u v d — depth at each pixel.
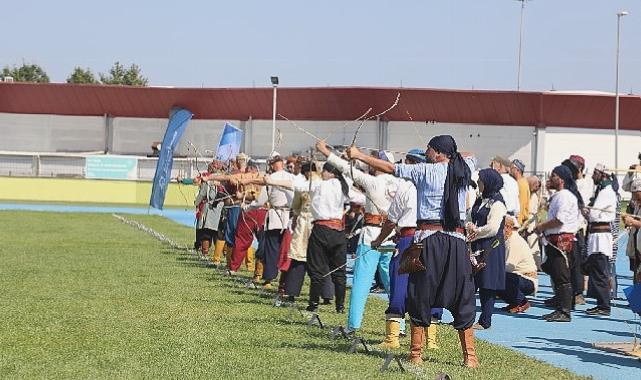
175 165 58.84
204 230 23.44
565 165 17.67
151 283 18.09
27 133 72.06
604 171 18.16
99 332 12.27
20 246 25.41
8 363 10.14
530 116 66.81
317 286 15.46
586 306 18.78
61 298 15.35
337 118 67.56
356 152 11.02
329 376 10.14
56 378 9.55
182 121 25.52
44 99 70.94
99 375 9.74
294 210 16.38
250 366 10.45
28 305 14.41
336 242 15.46
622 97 66.56
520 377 10.76
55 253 23.66
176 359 10.67
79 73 120.62
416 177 10.97
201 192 23.94
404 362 11.20
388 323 12.28
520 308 17.25
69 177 60.41
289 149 68.81
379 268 14.84
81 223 37.16
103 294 16.08
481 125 67.31
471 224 14.34
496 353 12.34
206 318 13.96
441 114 66.44
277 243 17.84
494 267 14.64
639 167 17.59
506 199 16.88
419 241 10.93
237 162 21.03
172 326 13.02
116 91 70.38
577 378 10.94
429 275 10.90
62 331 12.24
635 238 18.83
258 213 19.75
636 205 19.36
